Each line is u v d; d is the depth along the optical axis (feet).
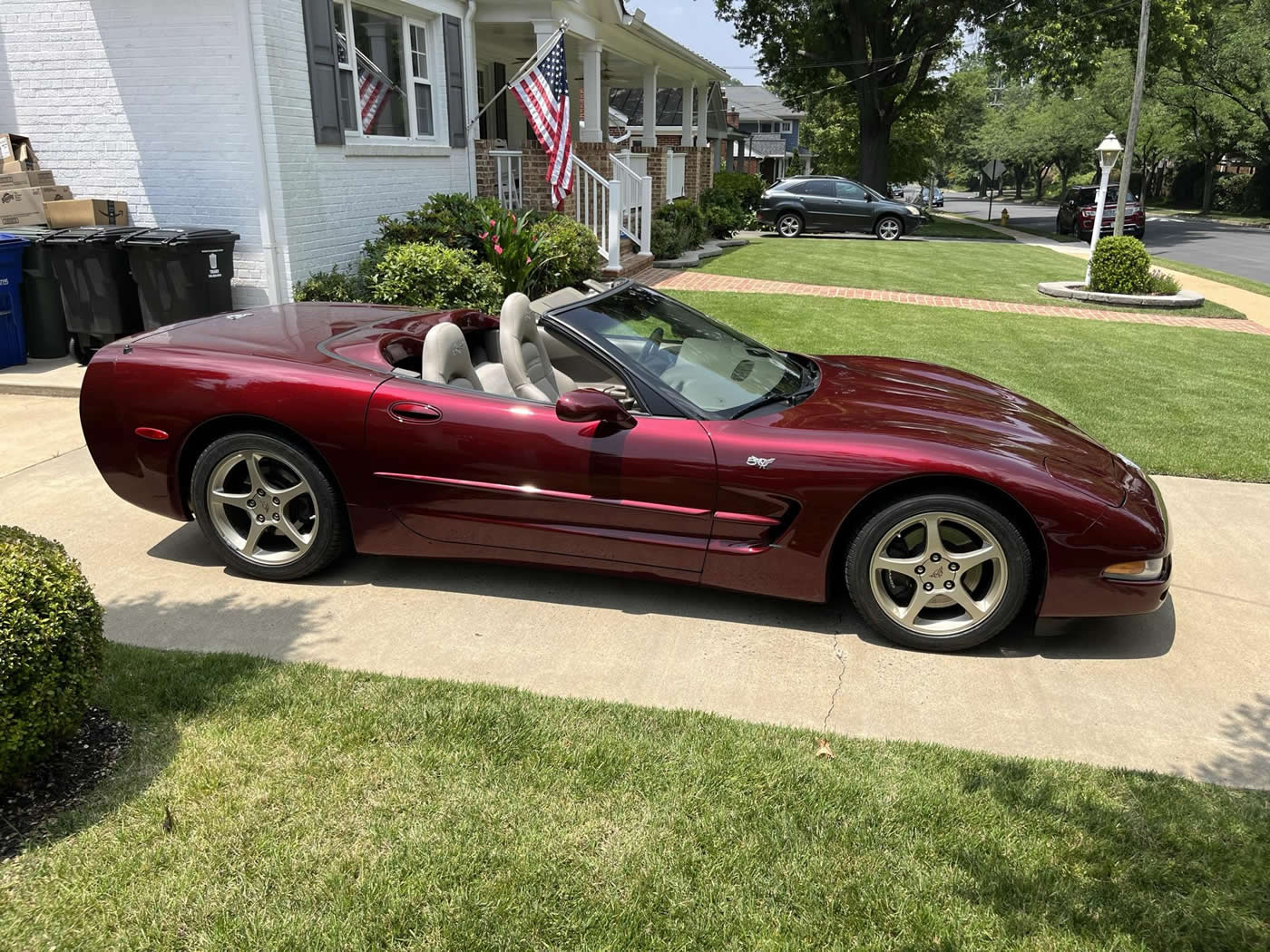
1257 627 12.76
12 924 7.07
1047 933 7.23
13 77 26.76
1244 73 141.90
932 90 115.03
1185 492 18.02
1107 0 92.38
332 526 13.04
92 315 24.30
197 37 25.41
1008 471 11.18
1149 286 45.16
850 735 10.00
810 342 30.73
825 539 11.63
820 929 7.22
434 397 12.50
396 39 33.45
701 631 12.28
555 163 35.06
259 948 6.87
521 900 7.39
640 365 12.75
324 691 10.36
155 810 8.34
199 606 12.65
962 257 65.57
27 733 8.06
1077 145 216.13
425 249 26.96
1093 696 10.96
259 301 27.37
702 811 8.54
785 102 125.39
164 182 26.89
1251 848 8.25
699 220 61.26
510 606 12.87
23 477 17.22
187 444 13.15
